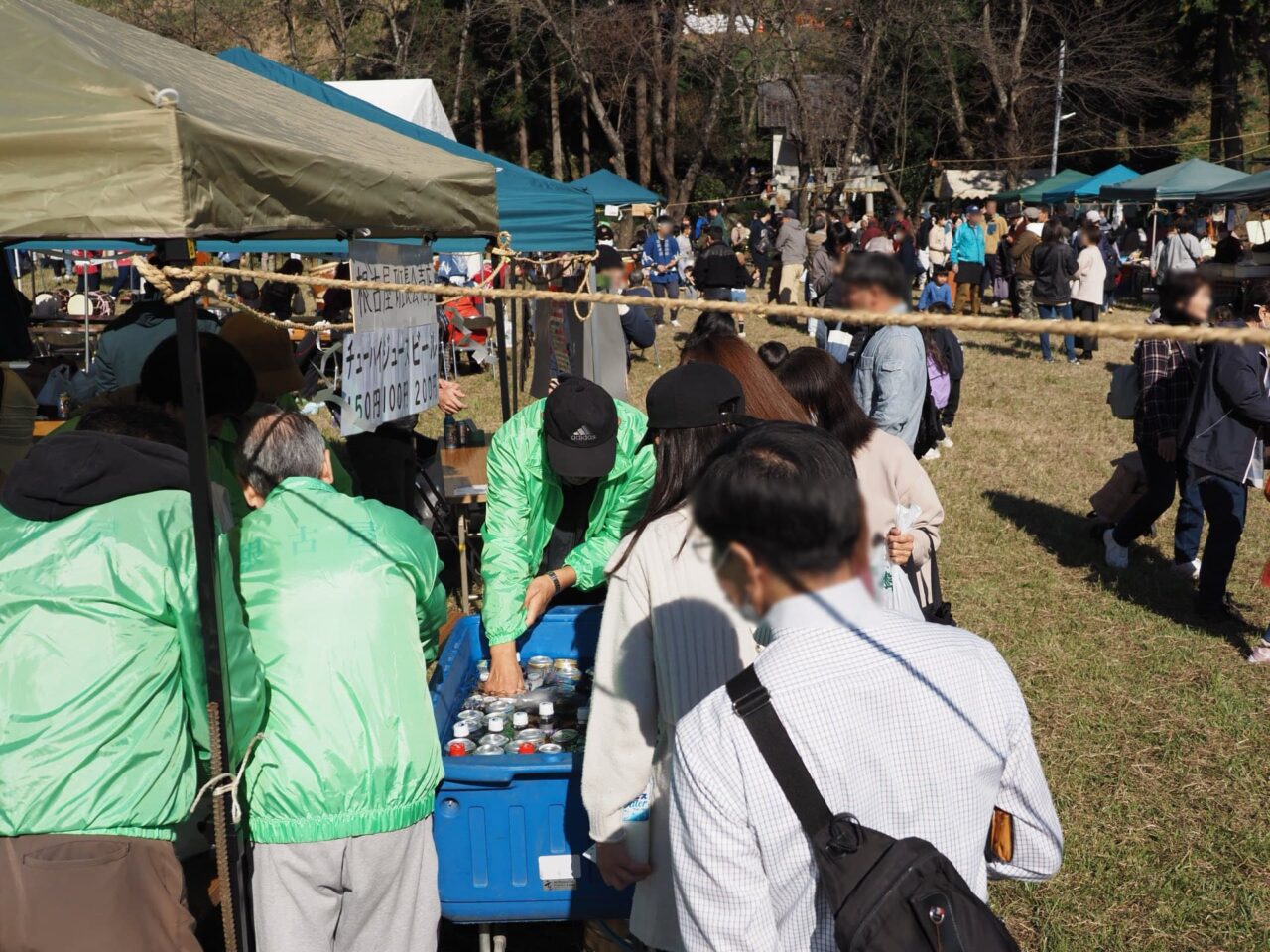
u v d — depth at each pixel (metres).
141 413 2.39
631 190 21.52
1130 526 6.33
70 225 1.84
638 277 12.05
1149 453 6.12
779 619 1.46
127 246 6.85
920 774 1.40
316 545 2.41
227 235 2.10
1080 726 4.46
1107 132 32.66
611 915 2.51
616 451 3.12
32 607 2.00
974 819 1.44
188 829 2.75
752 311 1.43
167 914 2.05
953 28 29.94
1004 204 26.97
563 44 31.17
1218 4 32.47
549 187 6.89
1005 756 1.47
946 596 5.96
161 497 2.14
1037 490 8.20
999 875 1.65
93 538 2.05
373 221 2.71
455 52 34.22
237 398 2.68
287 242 6.60
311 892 2.28
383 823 2.29
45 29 2.01
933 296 11.65
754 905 1.41
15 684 1.97
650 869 2.16
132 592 2.03
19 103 1.87
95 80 1.88
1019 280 15.73
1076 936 3.19
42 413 6.32
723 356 2.71
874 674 1.40
